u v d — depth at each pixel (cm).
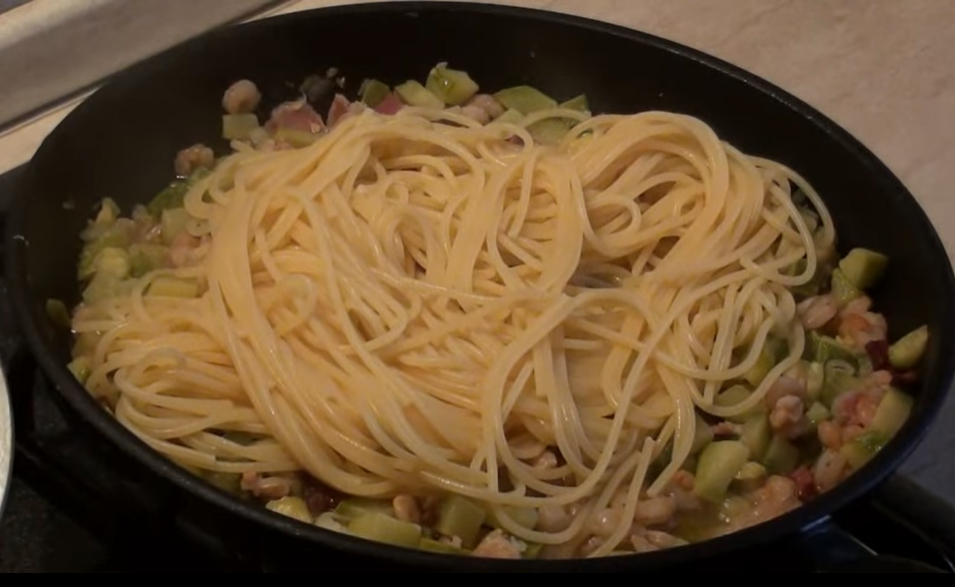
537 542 56
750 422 59
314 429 57
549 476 57
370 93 67
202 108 65
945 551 54
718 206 62
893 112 71
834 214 64
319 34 66
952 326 56
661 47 65
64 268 60
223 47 64
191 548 54
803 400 59
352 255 60
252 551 53
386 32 67
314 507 57
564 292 60
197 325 59
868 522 54
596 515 56
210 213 63
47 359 53
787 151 65
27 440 56
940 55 74
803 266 63
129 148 63
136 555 54
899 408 58
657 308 60
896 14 76
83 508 55
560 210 62
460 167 64
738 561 51
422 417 57
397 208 61
